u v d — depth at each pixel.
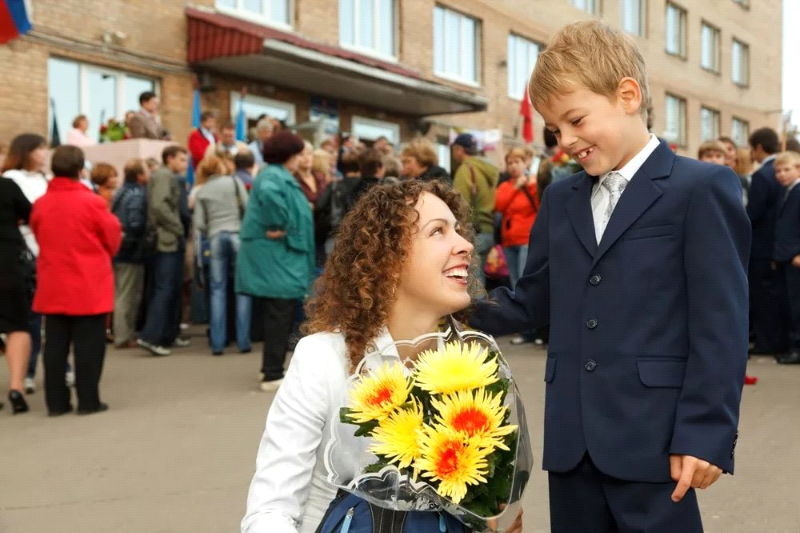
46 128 10.85
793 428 5.13
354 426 1.93
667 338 2.12
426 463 1.74
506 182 8.64
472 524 1.81
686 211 2.13
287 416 1.95
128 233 8.70
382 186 2.16
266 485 1.91
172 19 12.22
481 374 1.83
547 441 2.26
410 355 2.04
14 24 9.08
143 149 9.92
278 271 6.44
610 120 2.16
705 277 2.07
